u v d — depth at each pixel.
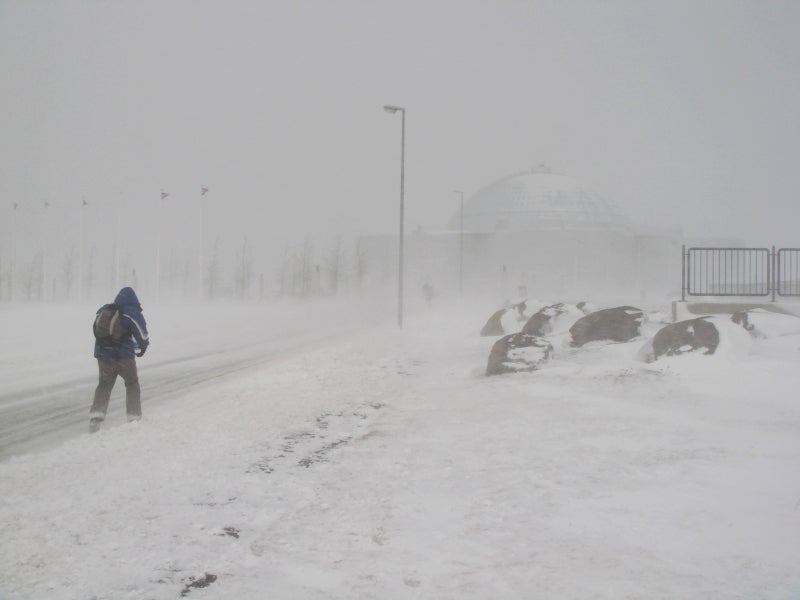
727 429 7.90
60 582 3.93
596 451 7.01
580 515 5.04
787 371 10.48
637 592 3.74
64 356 18.06
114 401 11.16
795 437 7.46
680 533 4.65
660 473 6.14
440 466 6.48
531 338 13.55
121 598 3.73
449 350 18.41
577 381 11.23
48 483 5.95
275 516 5.05
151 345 21.88
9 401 11.21
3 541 4.55
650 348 12.95
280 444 7.43
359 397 10.80
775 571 4.00
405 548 4.43
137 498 5.47
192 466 6.45
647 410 9.05
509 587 3.83
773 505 5.20
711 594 3.70
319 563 4.20
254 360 17.42
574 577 3.95
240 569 4.11
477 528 4.78
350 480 6.00
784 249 19.33
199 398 10.83
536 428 8.19
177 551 4.38
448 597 3.71
